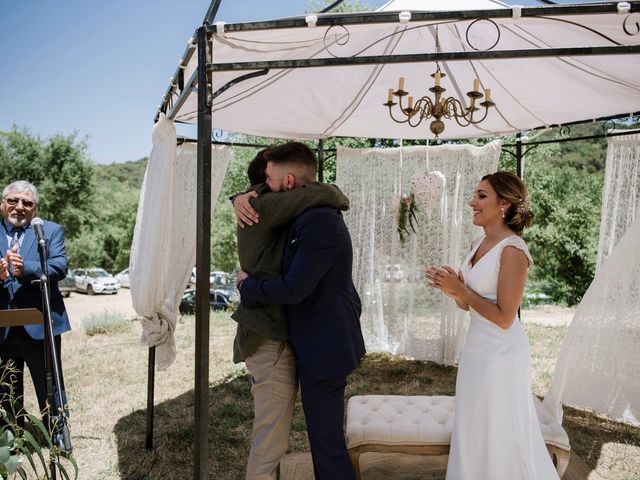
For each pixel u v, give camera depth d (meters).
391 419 2.91
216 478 3.24
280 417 2.36
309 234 2.14
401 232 5.61
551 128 5.48
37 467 3.33
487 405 2.40
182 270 3.88
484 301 2.38
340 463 2.28
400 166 6.05
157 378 5.54
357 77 4.37
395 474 3.29
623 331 3.86
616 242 4.48
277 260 2.27
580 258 16.52
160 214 3.28
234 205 2.35
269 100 4.44
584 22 2.29
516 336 2.44
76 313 16.56
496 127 5.54
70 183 22.56
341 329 2.25
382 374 5.74
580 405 3.99
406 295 6.11
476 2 3.28
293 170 2.33
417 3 3.34
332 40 3.49
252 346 2.33
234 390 5.04
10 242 3.45
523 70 4.13
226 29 2.11
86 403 4.70
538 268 17.25
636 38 3.05
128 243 34.41
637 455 3.53
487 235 2.55
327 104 4.78
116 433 3.95
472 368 2.47
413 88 4.73
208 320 2.20
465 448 2.46
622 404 3.88
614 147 4.56
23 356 3.44
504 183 2.44
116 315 9.52
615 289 3.83
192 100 3.85
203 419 2.21
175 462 3.44
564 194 17.23
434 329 6.01
